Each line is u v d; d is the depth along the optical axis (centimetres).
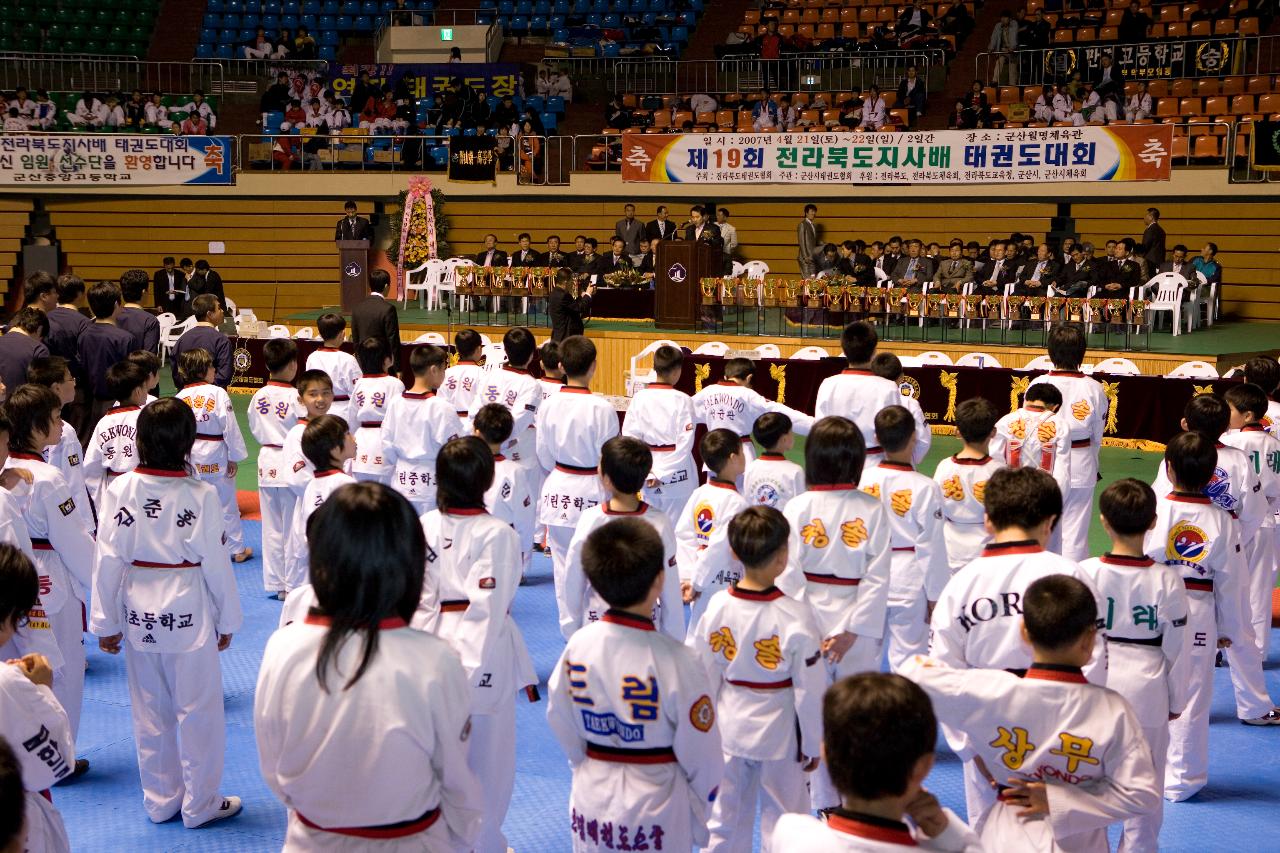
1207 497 515
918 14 2255
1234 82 1977
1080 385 762
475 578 426
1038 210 2000
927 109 2180
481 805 293
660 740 336
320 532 270
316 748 270
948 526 587
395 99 2348
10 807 208
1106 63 1969
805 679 391
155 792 506
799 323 1681
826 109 2166
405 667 272
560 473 665
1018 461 714
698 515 570
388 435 751
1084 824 310
